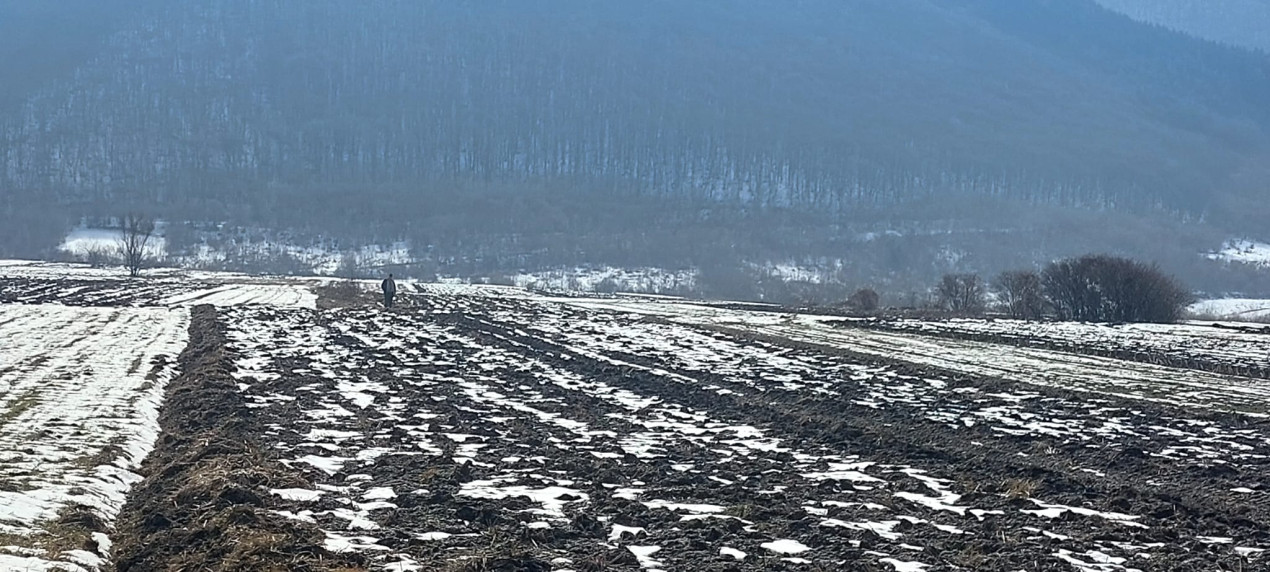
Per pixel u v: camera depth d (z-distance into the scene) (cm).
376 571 1023
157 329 4016
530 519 1252
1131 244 17475
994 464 1641
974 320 5716
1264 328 5006
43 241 14725
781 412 2138
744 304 7344
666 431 1928
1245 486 1508
